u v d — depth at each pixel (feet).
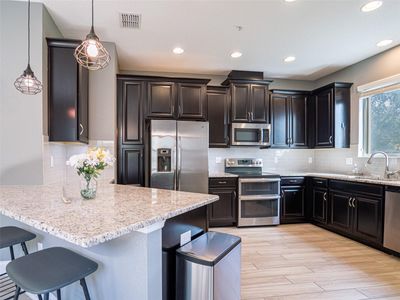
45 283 3.74
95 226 3.58
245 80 13.93
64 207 4.77
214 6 8.00
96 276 4.94
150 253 4.16
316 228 13.00
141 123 12.57
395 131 11.33
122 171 12.37
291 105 14.90
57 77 8.27
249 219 13.15
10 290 6.67
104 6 7.99
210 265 4.38
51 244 6.31
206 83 13.34
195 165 12.26
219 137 13.92
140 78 12.58
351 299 6.72
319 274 8.05
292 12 8.38
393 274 8.07
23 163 7.72
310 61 13.00
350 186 11.18
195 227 5.89
